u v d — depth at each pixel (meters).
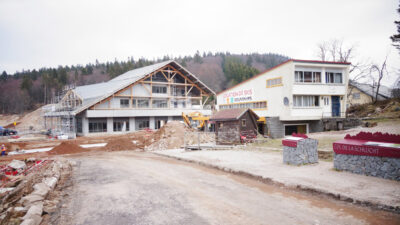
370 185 9.31
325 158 15.15
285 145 14.22
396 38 31.78
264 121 34.81
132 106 52.31
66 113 44.62
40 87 125.25
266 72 36.59
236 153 19.36
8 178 13.44
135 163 18.53
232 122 25.09
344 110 35.53
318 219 7.15
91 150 28.50
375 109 36.19
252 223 7.04
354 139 11.66
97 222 7.58
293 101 33.19
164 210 8.33
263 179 11.60
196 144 27.75
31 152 27.36
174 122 34.28
